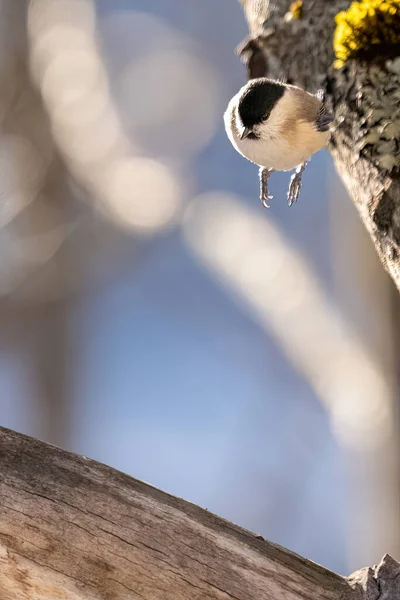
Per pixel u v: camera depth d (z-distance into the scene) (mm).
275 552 3283
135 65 12695
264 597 3166
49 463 3289
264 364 13523
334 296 10008
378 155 3938
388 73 4059
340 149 4266
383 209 3859
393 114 3963
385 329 8750
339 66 4246
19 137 10617
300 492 12234
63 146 10734
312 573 3258
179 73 12703
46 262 10812
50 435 12156
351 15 4137
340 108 4242
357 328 9141
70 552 3166
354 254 9430
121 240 10984
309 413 12922
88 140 10898
